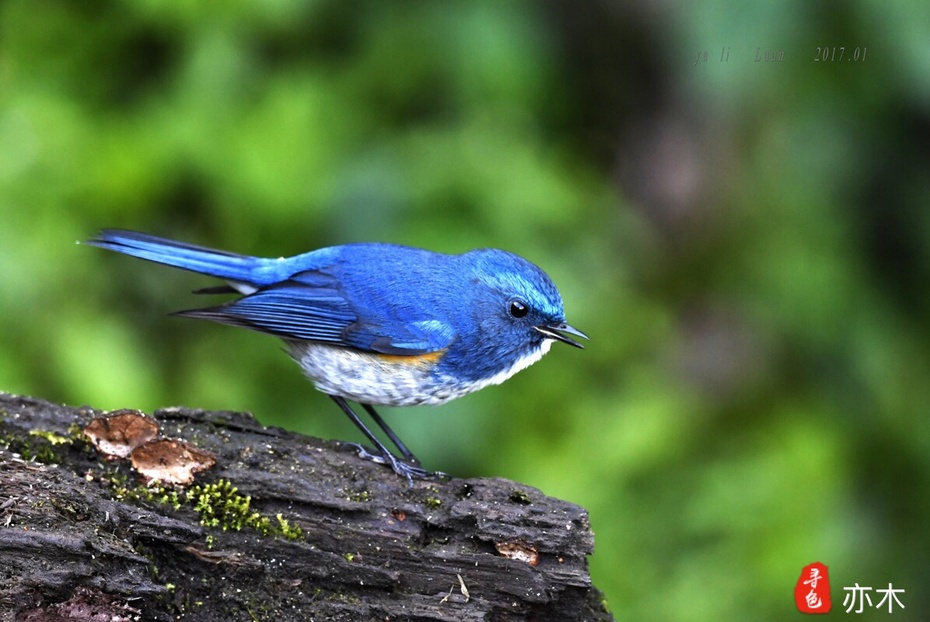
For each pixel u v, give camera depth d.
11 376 10.44
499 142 12.27
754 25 12.04
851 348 13.94
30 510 6.99
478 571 7.76
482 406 12.09
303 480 7.93
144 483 7.73
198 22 11.74
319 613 7.59
